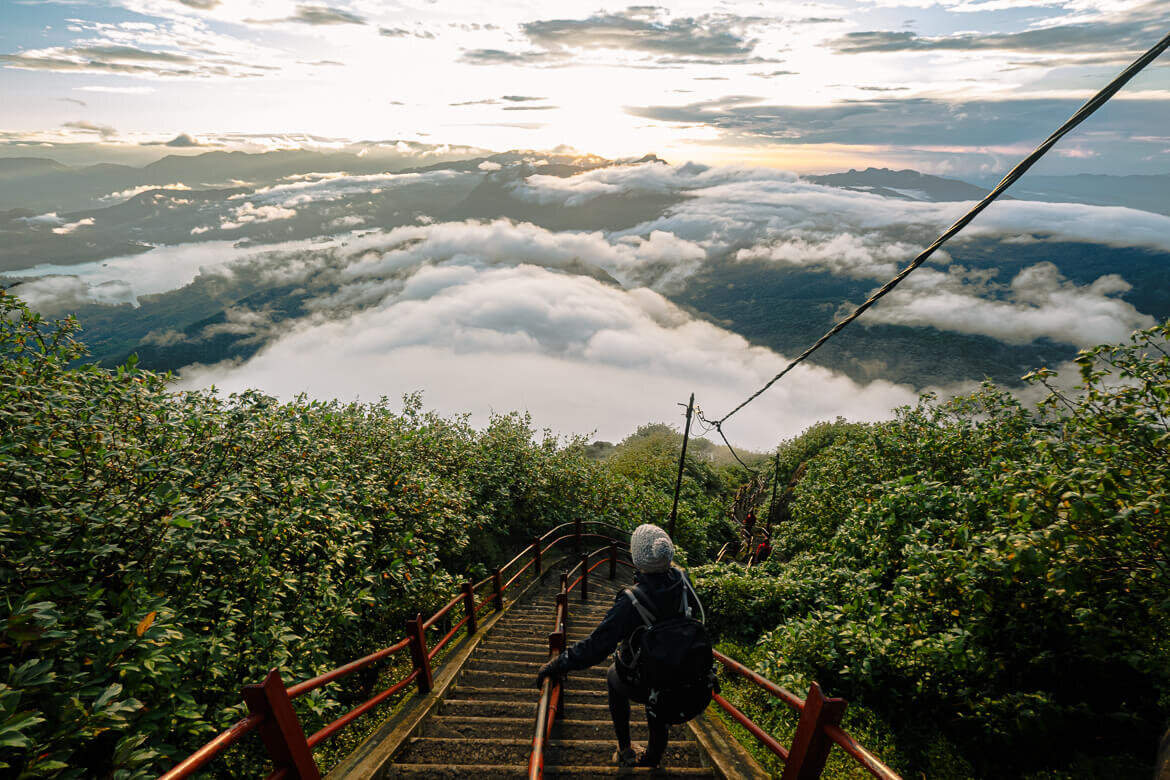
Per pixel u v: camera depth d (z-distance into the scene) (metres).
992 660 4.86
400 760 4.35
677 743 4.61
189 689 3.84
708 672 3.06
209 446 5.23
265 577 5.02
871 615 5.82
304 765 2.90
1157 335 4.50
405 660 7.24
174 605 4.35
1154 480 3.96
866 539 7.37
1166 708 4.43
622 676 3.23
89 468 4.20
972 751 4.87
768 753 5.10
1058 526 3.97
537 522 15.12
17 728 2.37
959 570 4.71
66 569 3.74
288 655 4.80
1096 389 4.62
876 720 5.39
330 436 9.34
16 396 4.05
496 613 9.20
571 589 12.41
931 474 8.02
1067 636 4.70
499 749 4.50
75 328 5.37
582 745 4.59
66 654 3.35
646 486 21.73
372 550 7.73
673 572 3.21
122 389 5.04
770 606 8.66
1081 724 4.61
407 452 10.56
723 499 28.17
